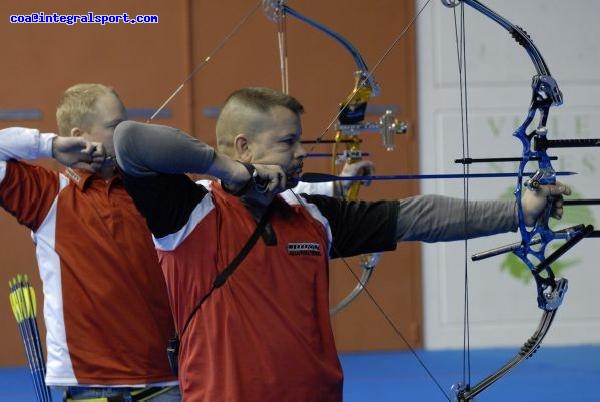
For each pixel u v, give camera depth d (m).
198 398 5.49
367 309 17.95
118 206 7.27
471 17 17.66
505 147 17.70
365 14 17.44
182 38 17.28
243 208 5.62
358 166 8.62
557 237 5.94
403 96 17.64
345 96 17.38
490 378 6.21
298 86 17.34
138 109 17.27
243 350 5.43
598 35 17.83
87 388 7.14
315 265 5.69
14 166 7.12
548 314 6.20
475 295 18.06
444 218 5.95
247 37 17.34
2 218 17.39
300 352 5.52
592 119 17.88
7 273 17.42
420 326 18.02
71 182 7.33
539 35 17.78
